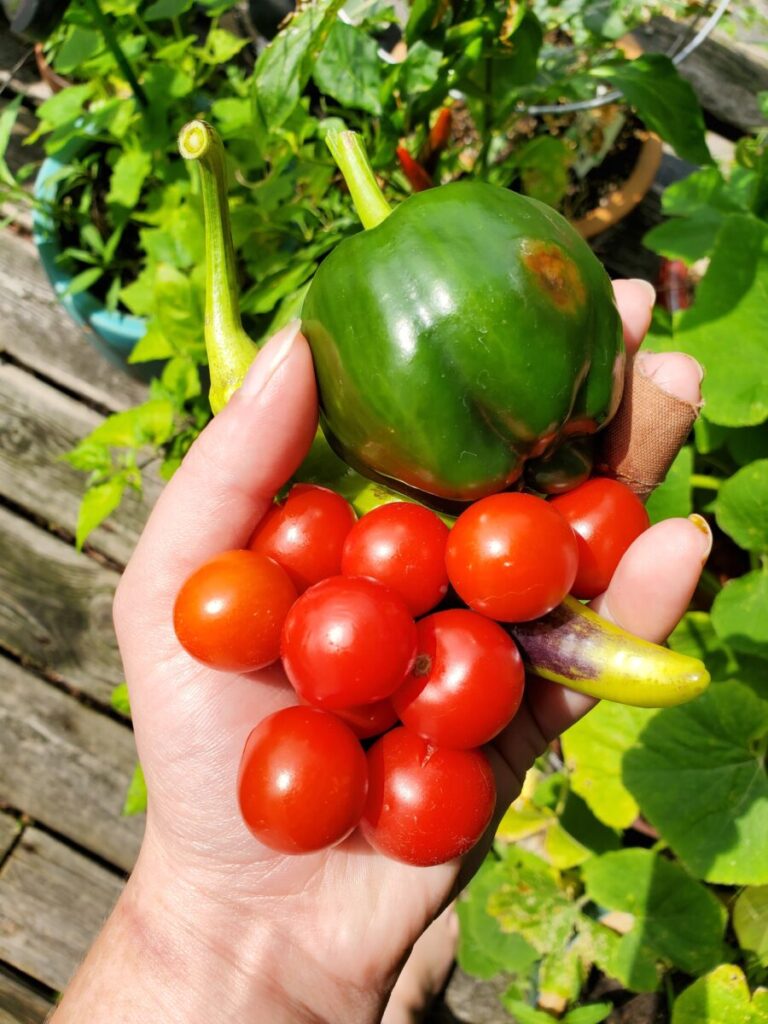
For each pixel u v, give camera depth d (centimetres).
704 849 26
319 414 19
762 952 26
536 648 17
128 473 31
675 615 19
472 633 16
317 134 30
